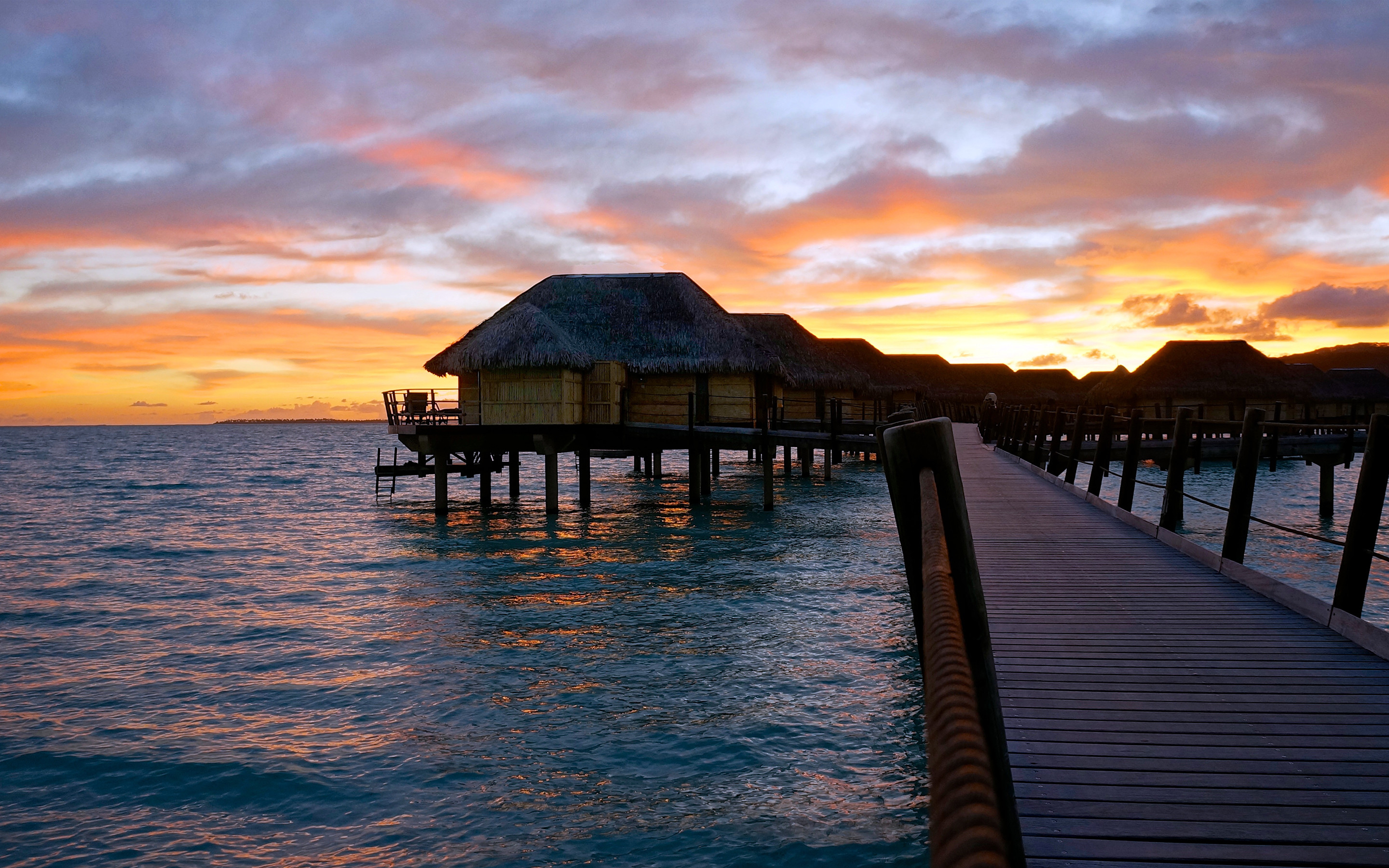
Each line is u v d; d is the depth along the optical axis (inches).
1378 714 209.3
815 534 873.5
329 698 393.1
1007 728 202.7
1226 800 167.8
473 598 597.9
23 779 312.7
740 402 1147.9
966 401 2348.7
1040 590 337.1
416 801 290.0
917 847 253.0
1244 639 270.8
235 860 257.8
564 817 276.1
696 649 453.7
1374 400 2158.0
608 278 1229.1
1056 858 148.6
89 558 848.3
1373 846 151.5
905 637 469.4
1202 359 1948.8
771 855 250.5
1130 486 526.0
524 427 1016.2
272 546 908.6
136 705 389.7
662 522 988.6
